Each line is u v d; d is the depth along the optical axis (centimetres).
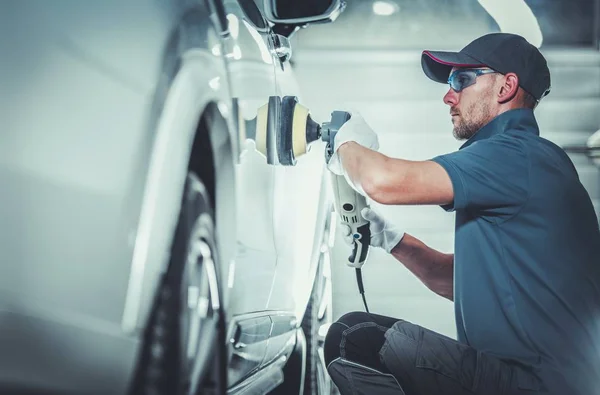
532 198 199
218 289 143
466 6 561
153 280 115
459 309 211
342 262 484
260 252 177
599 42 554
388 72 549
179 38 127
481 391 196
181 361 127
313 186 251
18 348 97
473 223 205
